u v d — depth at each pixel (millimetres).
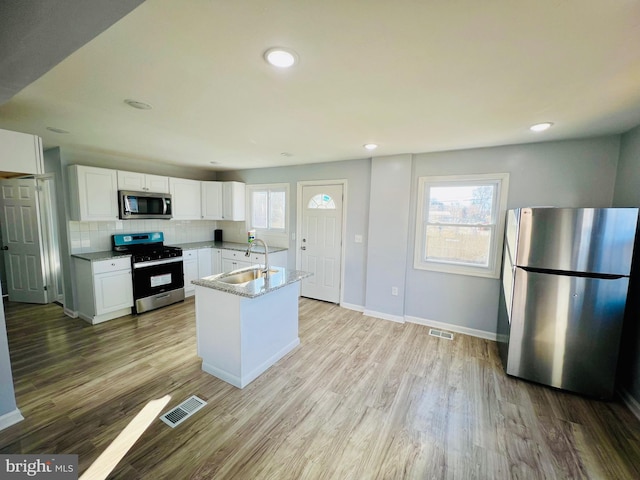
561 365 2373
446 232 3588
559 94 1768
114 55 1373
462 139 2865
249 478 1560
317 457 1707
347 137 2836
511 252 2635
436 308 3674
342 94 1805
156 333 3326
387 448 1782
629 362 2260
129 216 3957
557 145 2908
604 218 2184
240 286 2424
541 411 2141
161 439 1806
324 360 2826
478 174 3283
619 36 1167
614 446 1812
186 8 1032
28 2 898
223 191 5242
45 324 3531
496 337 3279
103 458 1663
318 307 4387
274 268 3184
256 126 2508
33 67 1212
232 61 1429
